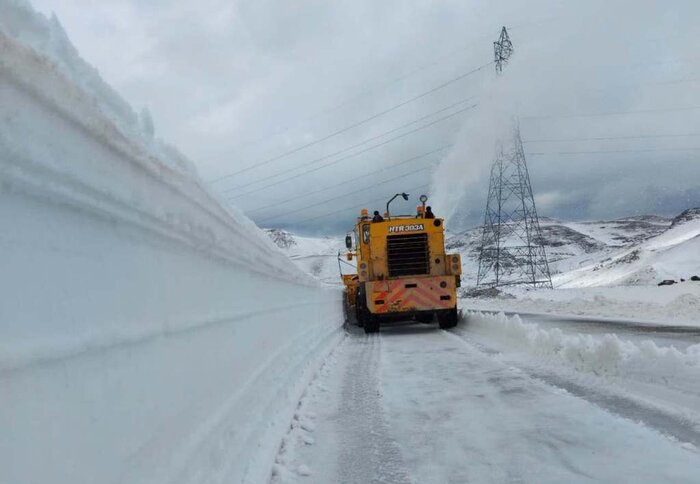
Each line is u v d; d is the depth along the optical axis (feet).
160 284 7.23
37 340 4.20
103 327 5.42
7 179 3.91
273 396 15.40
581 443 14.07
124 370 5.91
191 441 8.09
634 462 12.64
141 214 6.39
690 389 17.79
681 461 12.58
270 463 12.09
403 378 23.73
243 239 11.89
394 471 12.69
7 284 3.89
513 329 33.04
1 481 3.68
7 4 4.18
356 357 31.07
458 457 13.51
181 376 7.88
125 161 5.90
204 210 8.89
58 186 4.55
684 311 46.88
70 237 4.89
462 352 31.37
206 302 9.45
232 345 11.19
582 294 92.43
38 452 4.16
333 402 19.44
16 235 4.05
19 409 3.94
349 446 14.51
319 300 32.09
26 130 4.07
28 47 4.00
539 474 12.20
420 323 56.34
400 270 47.29
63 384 4.60
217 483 8.97
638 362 20.13
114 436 5.57
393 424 16.49
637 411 16.79
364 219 52.21
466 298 123.75
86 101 4.90
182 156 8.24
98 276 5.41
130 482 5.91
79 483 4.78
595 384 20.68
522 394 19.74
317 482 12.05
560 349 25.55
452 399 19.43
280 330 18.02
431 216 50.60
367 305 45.27
